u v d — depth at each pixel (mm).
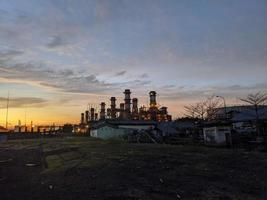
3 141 64312
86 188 12961
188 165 18906
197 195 10984
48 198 11453
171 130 63188
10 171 19547
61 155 30031
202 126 45375
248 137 36938
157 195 11219
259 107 56938
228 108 67562
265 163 18344
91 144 46094
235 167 17281
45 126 125875
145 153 27672
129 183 13758
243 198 10344
